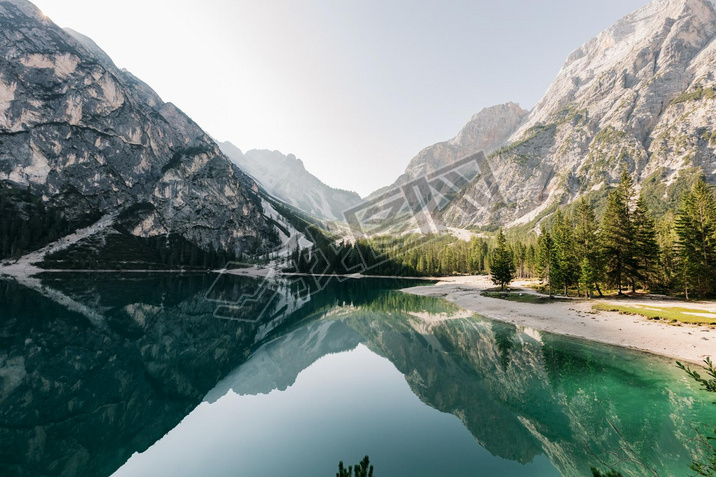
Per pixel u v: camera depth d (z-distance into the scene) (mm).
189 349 32344
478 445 14688
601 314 38062
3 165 129375
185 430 16766
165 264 136625
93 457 14242
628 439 14508
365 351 34375
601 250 51469
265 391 22828
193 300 61969
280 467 13188
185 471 13109
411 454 13953
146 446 15203
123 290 69375
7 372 22625
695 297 45688
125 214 153375
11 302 46531
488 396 20281
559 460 13211
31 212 124062
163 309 50438
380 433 16094
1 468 13227
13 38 155375
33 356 25953
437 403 19828
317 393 22297
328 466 13141
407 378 25078
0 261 101375
